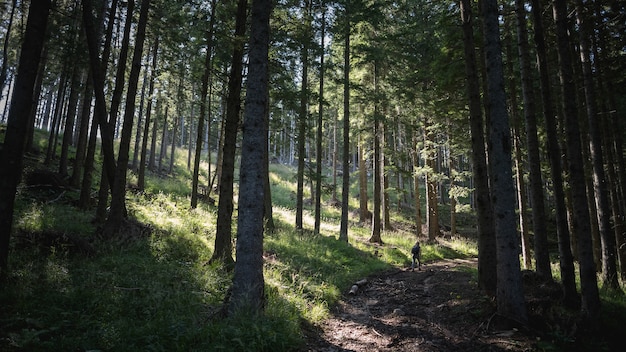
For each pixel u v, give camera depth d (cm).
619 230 1327
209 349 504
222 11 1323
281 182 3759
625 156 1806
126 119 1105
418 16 1919
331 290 985
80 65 1547
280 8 1477
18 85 676
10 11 2328
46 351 449
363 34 1992
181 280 820
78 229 1042
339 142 4825
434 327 744
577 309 808
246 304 634
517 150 1524
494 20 789
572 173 757
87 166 1374
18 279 650
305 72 1802
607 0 1050
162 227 1272
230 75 1062
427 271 1450
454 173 1903
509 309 718
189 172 3478
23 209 1116
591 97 1082
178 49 1716
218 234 1013
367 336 698
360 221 2759
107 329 520
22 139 676
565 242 875
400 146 2711
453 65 1289
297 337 617
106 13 1716
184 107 2514
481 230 947
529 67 1088
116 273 787
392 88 1983
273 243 1368
